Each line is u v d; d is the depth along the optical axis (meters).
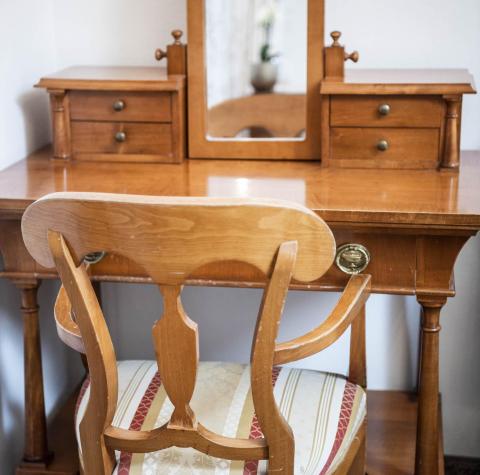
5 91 1.82
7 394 1.89
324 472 1.38
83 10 2.04
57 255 1.18
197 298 2.17
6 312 1.87
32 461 1.81
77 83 1.82
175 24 2.02
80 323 1.22
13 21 1.85
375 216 1.46
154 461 1.35
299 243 1.15
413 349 2.14
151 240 1.14
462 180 1.69
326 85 1.76
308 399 1.48
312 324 2.15
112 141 1.87
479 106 1.97
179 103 1.84
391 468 1.83
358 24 1.97
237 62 1.86
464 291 2.08
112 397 1.27
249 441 1.28
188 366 1.21
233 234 1.13
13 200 1.55
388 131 1.78
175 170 1.80
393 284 1.55
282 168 1.82
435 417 1.62
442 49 1.97
